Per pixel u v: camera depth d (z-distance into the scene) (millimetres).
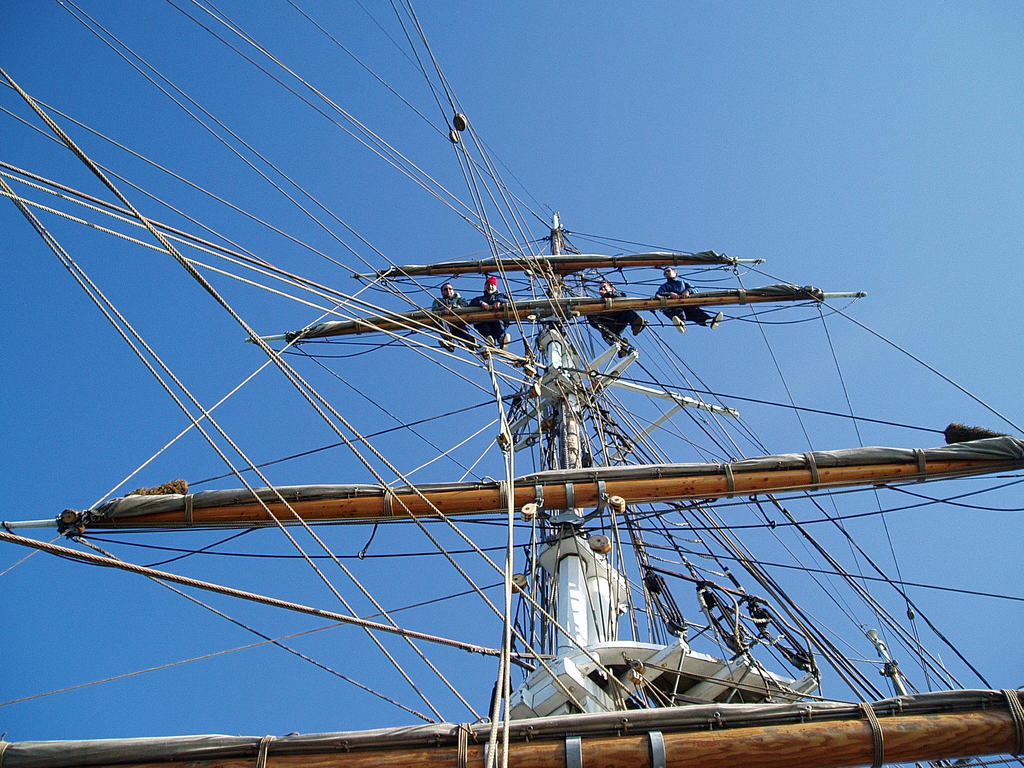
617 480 13195
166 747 8508
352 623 8672
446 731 8672
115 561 7801
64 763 8352
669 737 8828
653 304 21234
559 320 20781
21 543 7434
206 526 12117
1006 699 9336
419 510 12648
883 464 13281
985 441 13391
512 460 11500
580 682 10734
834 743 8961
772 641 12180
